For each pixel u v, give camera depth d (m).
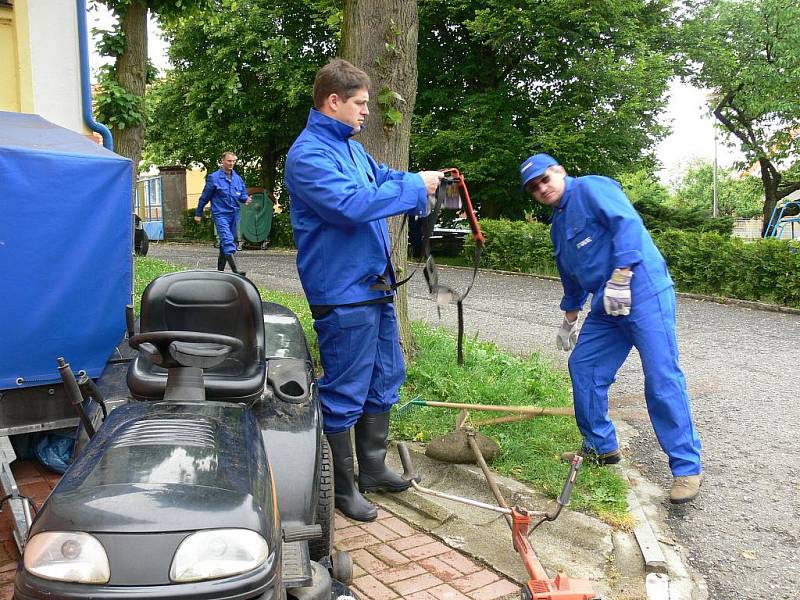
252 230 23.83
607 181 4.34
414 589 3.35
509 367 6.58
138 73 11.96
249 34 22.58
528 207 20.73
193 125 25.61
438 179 3.54
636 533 3.87
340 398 3.74
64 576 1.67
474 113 18.77
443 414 5.40
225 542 1.75
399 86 5.79
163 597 1.68
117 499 1.77
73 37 6.75
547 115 18.67
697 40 20.06
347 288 3.61
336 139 3.57
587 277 4.43
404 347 6.35
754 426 5.86
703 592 3.47
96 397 2.88
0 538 3.73
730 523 4.17
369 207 3.37
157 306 3.06
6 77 6.51
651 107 18.80
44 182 3.86
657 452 5.28
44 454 4.43
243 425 2.25
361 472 4.13
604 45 18.59
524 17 17.34
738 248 12.72
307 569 2.41
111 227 4.09
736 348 8.84
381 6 5.70
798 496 4.52
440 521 3.99
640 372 7.60
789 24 22.17
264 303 4.30
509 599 3.29
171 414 2.24
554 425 5.21
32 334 3.91
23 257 3.84
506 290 13.45
